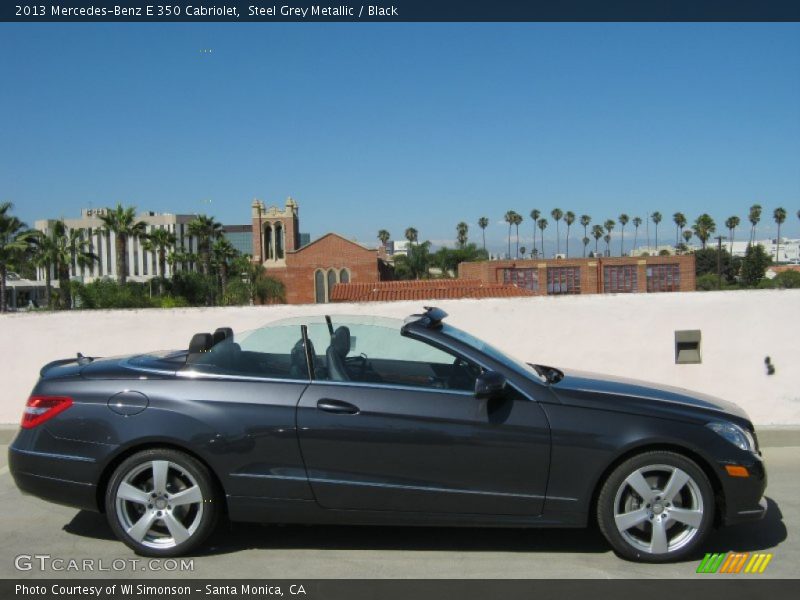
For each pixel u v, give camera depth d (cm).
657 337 780
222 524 520
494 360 470
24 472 465
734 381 773
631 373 782
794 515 536
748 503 445
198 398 456
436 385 467
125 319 792
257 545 482
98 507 462
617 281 6444
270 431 448
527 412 447
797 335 765
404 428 445
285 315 781
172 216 14062
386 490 446
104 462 451
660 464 441
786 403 766
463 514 447
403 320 521
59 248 5959
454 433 444
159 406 454
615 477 441
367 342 490
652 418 445
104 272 13312
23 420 478
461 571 440
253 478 448
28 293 10119
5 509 560
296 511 450
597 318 784
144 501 453
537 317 785
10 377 790
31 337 792
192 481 450
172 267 7719
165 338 791
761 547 473
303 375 469
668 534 445
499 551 471
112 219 5872
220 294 6831
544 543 485
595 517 455
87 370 483
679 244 12338
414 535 500
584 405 449
